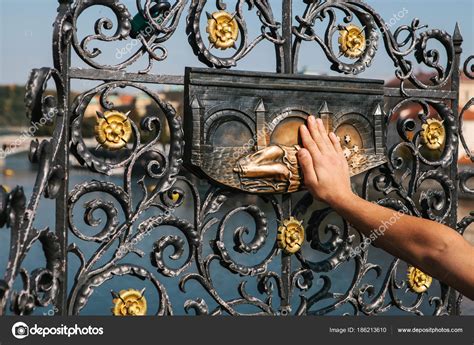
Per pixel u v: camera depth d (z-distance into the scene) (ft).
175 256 6.97
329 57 7.68
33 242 5.56
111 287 18.37
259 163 7.00
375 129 7.80
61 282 6.16
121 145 6.52
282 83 7.22
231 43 7.07
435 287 16.96
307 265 7.69
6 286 5.04
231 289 18.16
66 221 6.21
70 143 6.29
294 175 7.07
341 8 7.80
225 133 6.96
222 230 7.21
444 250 4.77
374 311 8.22
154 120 6.77
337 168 6.75
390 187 8.23
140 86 6.66
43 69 5.64
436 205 8.66
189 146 6.81
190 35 6.98
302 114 7.31
